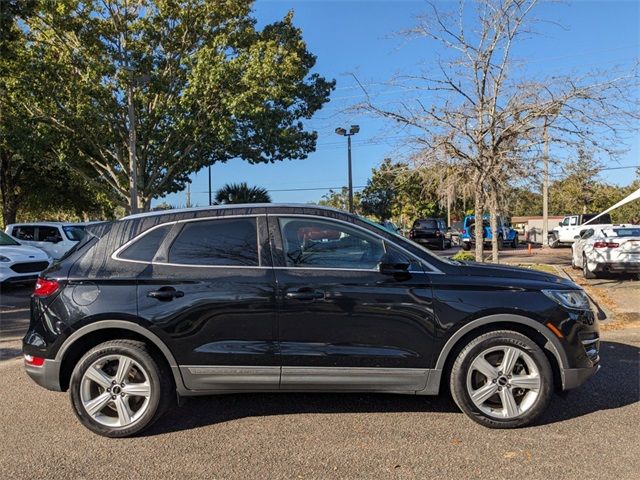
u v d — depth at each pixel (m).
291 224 4.43
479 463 3.70
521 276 4.41
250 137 22.61
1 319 9.42
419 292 4.22
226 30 21.36
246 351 4.19
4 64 18.61
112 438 4.20
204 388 4.24
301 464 3.72
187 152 22.05
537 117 10.80
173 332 4.16
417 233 28.78
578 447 3.93
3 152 24.67
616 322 8.52
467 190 12.27
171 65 21.52
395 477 3.53
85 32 20.11
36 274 12.86
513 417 4.25
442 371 4.28
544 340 4.33
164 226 4.41
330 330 4.21
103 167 22.92
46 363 4.23
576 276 14.30
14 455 3.91
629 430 4.23
